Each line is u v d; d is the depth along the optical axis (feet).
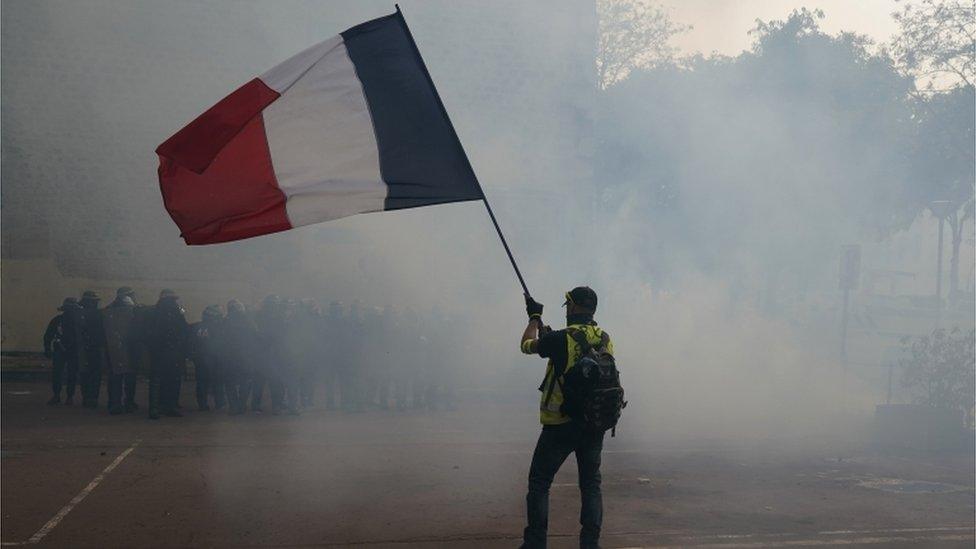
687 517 24.26
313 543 21.30
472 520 23.67
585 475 18.44
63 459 31.37
